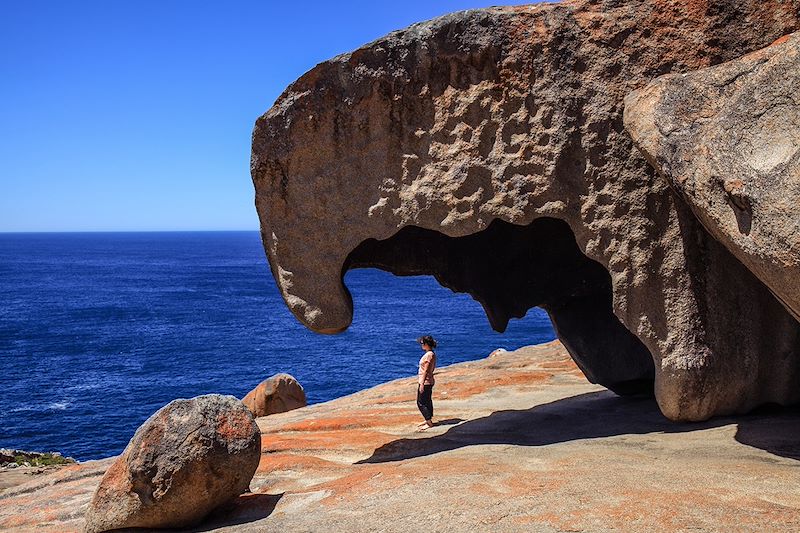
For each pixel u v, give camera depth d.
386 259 10.34
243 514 6.72
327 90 8.22
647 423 8.75
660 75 7.59
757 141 5.81
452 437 9.12
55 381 39.31
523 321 63.25
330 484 6.95
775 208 5.48
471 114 7.96
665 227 7.72
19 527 7.66
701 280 7.73
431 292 102.06
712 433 7.71
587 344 11.37
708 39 7.49
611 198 7.77
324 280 8.42
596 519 5.17
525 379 13.77
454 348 49.25
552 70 7.79
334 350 49.56
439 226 8.08
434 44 7.96
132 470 6.48
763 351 7.93
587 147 7.76
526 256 11.17
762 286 7.79
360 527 5.58
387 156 8.18
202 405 6.75
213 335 57.94
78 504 8.20
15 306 81.88
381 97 8.12
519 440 8.57
